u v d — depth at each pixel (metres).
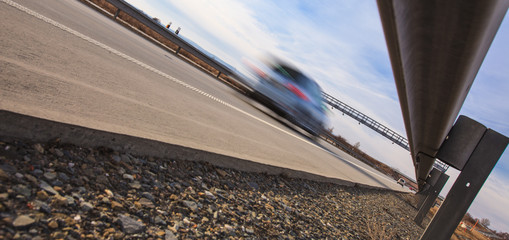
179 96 5.83
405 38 1.73
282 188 4.76
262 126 9.08
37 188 1.69
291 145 8.93
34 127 2.06
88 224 1.65
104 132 2.49
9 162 1.75
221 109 7.37
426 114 2.84
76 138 2.31
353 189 9.08
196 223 2.30
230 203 3.04
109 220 1.77
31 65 3.23
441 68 1.89
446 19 1.38
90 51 5.31
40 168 1.87
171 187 2.62
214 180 3.36
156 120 3.68
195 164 3.43
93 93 3.43
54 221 1.53
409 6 1.43
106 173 2.24
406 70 2.12
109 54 5.94
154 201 2.26
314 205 4.93
